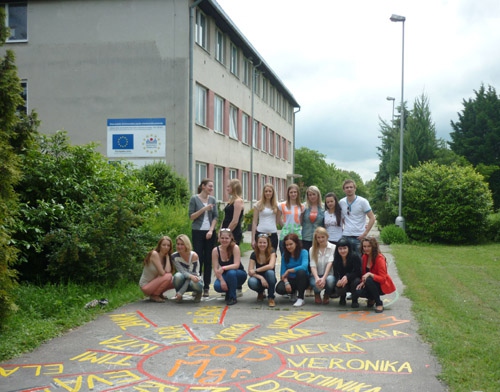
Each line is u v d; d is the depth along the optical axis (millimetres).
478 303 8711
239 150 29328
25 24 20656
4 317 6238
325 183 91562
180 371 5336
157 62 19859
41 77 20406
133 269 9828
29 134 8078
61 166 10242
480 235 21688
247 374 5238
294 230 9094
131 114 19969
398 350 5984
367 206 8930
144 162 19875
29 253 9250
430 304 8469
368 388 4840
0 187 6145
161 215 12594
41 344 6246
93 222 9211
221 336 6609
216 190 25375
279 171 44188
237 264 8602
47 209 9250
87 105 20172
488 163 51344
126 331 6840
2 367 5457
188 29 19750
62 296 8156
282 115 45156
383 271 7969
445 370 5191
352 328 6973
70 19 20250
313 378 5113
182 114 19734
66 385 4980
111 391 4836
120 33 20016
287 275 8586
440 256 16234
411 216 22094
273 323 7262
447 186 21188
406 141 38281
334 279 8398
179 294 8555
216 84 24000
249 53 30484
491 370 5191
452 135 54500
